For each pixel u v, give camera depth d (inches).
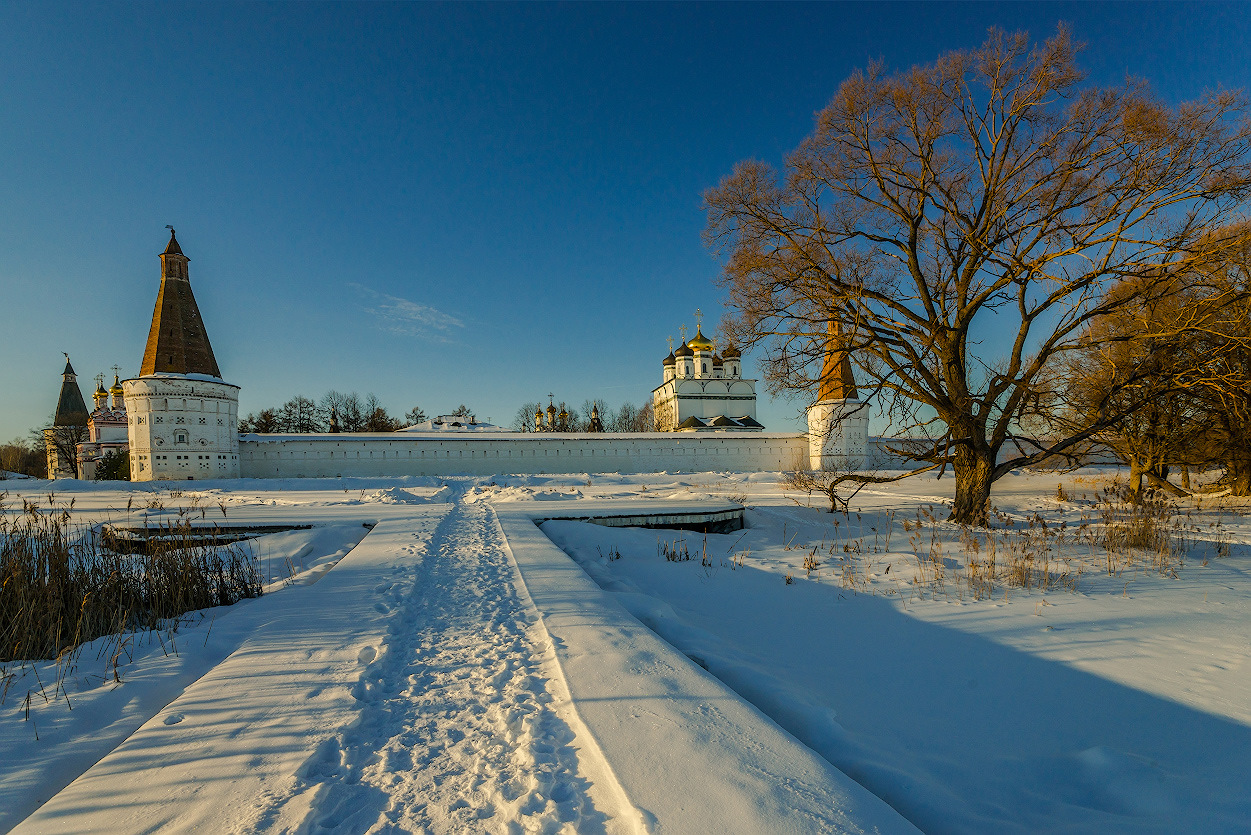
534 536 465.4
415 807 105.6
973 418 567.2
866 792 107.1
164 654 198.1
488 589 278.7
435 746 128.3
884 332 578.2
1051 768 150.4
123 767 115.6
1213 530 567.2
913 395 576.1
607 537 521.7
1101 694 191.3
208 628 226.5
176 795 105.3
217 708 144.1
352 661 178.2
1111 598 305.4
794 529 608.7
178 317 1766.7
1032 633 251.3
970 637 249.0
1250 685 194.4
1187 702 183.5
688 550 477.1
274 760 118.7
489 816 102.7
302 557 451.2
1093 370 734.5
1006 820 125.2
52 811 99.8
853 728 170.2
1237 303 517.3
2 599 231.9
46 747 133.6
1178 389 534.9
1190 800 132.1
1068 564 387.9
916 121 550.6
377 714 144.4
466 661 181.3
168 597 273.9
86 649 207.0
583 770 117.0
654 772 110.8
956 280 578.9
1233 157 464.1
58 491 1301.7
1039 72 508.4
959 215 550.6
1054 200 526.0
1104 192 502.9
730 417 2755.9
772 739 125.6
